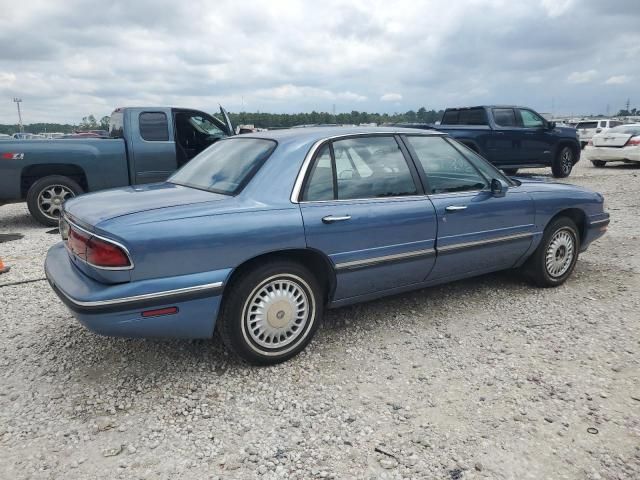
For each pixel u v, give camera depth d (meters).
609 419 2.84
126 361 3.60
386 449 2.62
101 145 8.30
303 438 2.73
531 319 4.24
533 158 13.44
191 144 9.55
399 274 3.95
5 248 6.76
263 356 3.44
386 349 3.74
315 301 3.60
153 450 2.66
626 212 8.82
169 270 3.00
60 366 3.53
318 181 3.55
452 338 3.91
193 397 3.14
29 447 2.68
